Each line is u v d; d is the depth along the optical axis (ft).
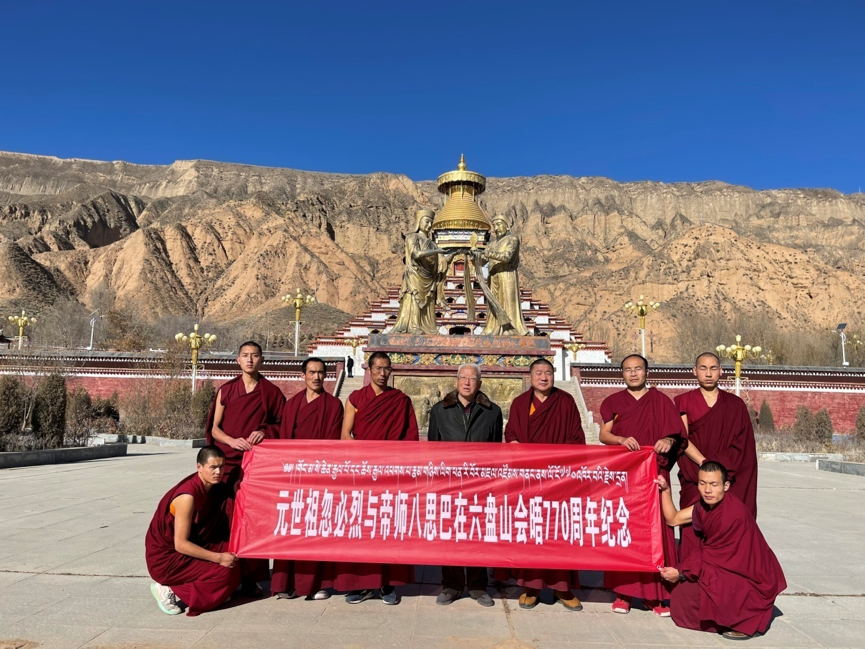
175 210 587.68
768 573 19.01
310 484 21.85
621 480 21.53
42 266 425.28
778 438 98.78
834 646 18.29
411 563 20.98
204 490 20.76
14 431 61.36
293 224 476.95
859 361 195.62
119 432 92.99
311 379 23.84
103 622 19.07
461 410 23.54
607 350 150.30
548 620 20.15
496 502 21.58
